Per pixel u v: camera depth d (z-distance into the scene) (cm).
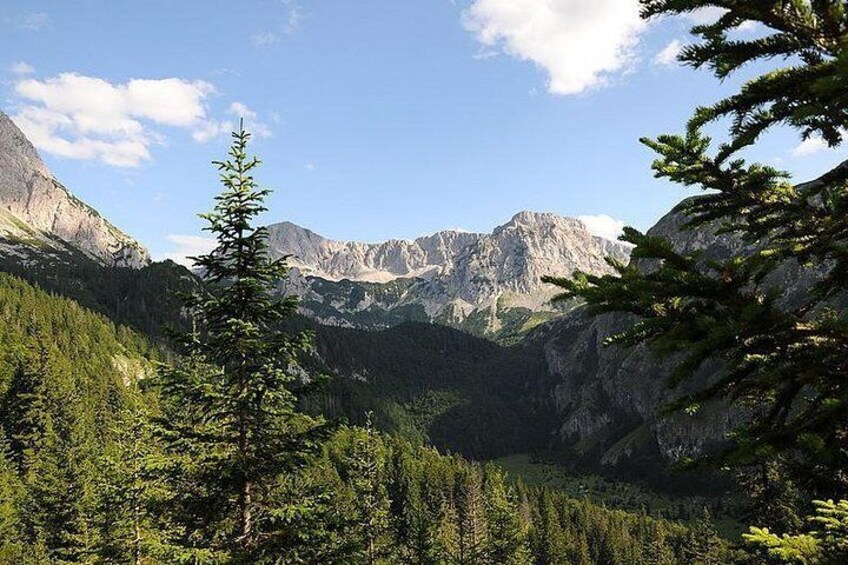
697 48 420
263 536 1238
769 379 451
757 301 454
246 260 1316
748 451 443
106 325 15712
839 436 436
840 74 320
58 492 3459
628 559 9650
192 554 1107
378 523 3641
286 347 1329
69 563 3102
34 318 13038
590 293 495
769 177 594
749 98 411
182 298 1287
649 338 504
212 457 1257
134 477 1476
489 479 10212
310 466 1338
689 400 497
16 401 7519
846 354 432
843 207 525
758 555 1861
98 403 9106
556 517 10256
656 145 636
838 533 658
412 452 14438
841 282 517
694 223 663
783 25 400
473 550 4956
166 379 1259
